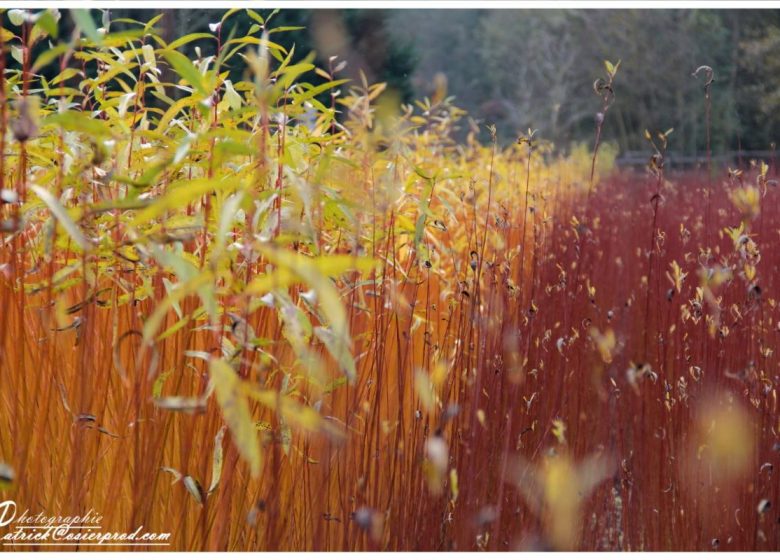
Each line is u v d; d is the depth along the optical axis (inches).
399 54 501.0
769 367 85.0
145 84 69.0
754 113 594.9
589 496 77.7
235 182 47.6
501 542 72.9
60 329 58.1
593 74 835.4
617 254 156.3
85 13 43.7
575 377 92.1
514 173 195.5
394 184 70.8
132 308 63.9
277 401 41.2
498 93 1054.4
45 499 64.1
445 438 69.2
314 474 70.7
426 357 84.1
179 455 66.8
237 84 65.4
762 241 104.7
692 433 80.3
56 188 54.5
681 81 740.0
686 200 183.9
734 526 76.5
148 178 49.1
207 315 62.7
